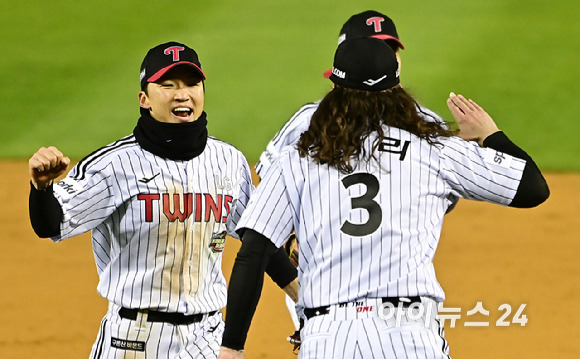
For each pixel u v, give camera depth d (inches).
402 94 546.3
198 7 2829.7
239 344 530.6
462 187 537.0
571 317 1102.4
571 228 1448.1
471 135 579.5
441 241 1395.2
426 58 2380.7
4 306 1160.8
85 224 625.3
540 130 2014.0
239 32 2630.4
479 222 1487.5
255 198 540.7
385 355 504.4
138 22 2714.1
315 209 526.3
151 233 637.9
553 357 992.9
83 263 1323.8
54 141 2006.6
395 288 509.7
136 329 636.1
